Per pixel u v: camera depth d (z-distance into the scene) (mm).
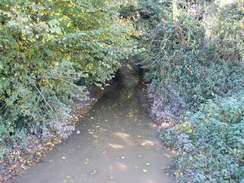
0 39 3371
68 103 5227
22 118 4324
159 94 6461
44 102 4340
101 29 4254
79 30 4461
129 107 6605
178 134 4848
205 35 6480
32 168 3920
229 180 3496
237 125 3988
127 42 5473
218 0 7113
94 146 4680
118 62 6105
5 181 3568
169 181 3781
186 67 6125
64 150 4477
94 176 3822
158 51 6938
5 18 3430
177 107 5863
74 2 4406
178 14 6816
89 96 6773
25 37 3598
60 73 4098
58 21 3797
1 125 3775
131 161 4266
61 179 3711
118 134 5188
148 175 3912
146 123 5750
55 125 4566
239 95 5016
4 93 3893
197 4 7418
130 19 7816
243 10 6617
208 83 5797
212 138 4230
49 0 3916
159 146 4777
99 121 5738
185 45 6430
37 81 4172
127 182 3730
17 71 3799
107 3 5043
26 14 3547
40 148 4410
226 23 6297
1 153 3773
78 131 5188
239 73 6020
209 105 4738
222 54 6281
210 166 3779
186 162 4020
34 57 3971
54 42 3924
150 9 8023
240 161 3730
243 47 6137
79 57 4723
